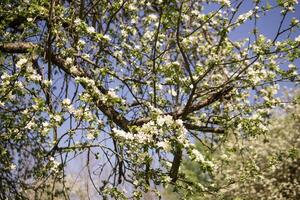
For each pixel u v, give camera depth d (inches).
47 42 179.6
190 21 239.0
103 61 213.0
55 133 169.6
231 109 229.5
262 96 237.1
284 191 608.4
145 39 227.6
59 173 188.7
